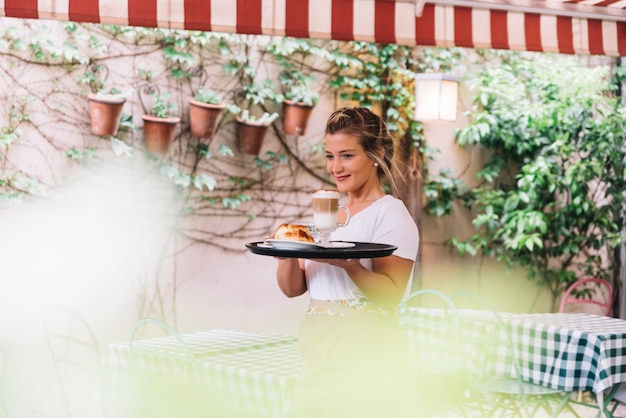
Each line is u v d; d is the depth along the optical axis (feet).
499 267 22.77
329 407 8.00
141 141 18.49
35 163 17.39
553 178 21.48
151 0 12.62
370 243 8.32
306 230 8.50
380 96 20.86
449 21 14.61
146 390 10.90
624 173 22.03
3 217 17.11
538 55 22.79
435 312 14.94
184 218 19.08
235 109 19.29
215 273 19.48
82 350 17.97
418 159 21.01
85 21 12.26
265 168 19.97
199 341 12.00
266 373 9.67
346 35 13.89
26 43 17.22
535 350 13.46
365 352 8.02
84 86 17.88
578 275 23.30
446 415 17.30
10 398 17.20
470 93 22.26
